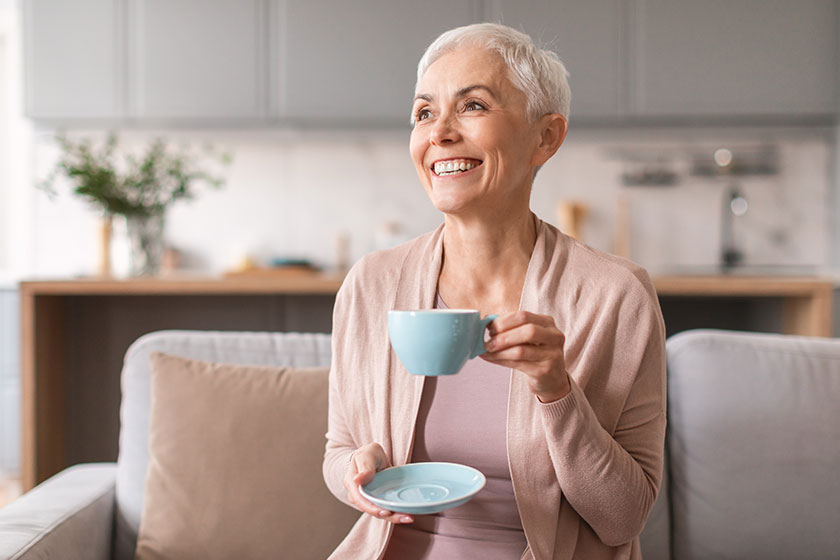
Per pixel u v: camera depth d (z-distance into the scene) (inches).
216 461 48.9
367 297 44.3
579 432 34.4
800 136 141.9
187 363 52.9
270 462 48.9
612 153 149.7
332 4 133.1
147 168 107.1
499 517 39.4
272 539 47.6
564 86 41.7
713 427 49.4
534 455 37.9
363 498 34.4
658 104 133.0
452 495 34.6
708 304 116.4
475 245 41.8
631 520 36.9
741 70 132.6
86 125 137.6
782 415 48.7
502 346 31.4
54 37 132.7
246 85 133.6
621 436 39.0
